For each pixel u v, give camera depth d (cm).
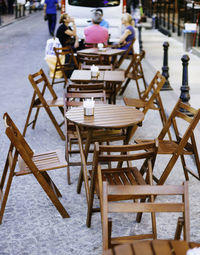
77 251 403
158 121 809
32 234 432
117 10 1448
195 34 1554
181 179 560
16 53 1669
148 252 253
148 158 428
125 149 402
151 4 3045
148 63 1356
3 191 525
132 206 308
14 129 498
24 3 3656
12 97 1006
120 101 957
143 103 753
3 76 1241
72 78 785
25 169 462
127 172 449
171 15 2547
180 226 304
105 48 1091
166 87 1004
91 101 524
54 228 444
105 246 302
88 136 518
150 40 1930
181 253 253
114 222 456
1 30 2566
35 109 905
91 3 1439
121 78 797
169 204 308
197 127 721
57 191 510
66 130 590
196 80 1101
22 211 479
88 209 438
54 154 504
